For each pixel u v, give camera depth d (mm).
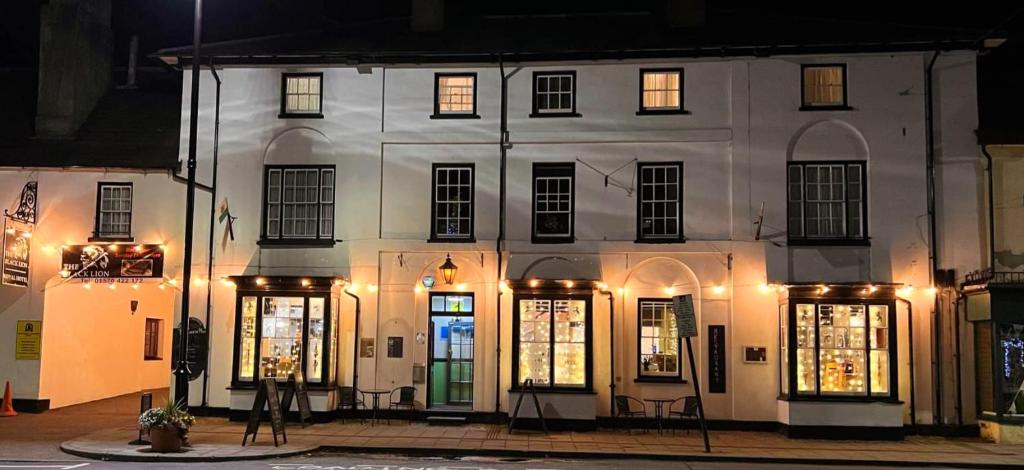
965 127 19812
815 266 19766
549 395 19172
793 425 18500
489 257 20422
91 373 23453
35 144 22125
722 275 19938
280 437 17250
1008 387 18219
